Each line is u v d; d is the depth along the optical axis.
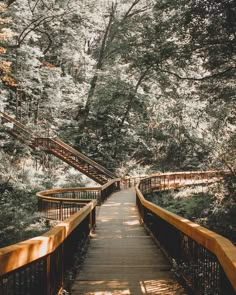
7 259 3.08
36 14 29.64
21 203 17.86
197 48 15.23
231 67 14.95
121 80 33.41
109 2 34.94
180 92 29.17
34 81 29.70
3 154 21.98
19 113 29.48
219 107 19.61
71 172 27.92
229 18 13.28
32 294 4.07
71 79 33.72
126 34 33.41
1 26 25.12
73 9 30.23
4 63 22.33
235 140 16.97
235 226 13.71
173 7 15.57
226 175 16.72
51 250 4.34
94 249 8.59
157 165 35.66
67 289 5.50
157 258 7.63
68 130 34.28
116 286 5.68
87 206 9.31
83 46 36.84
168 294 5.26
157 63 17.05
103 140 36.56
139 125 36.91
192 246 5.21
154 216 9.65
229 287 3.64
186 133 30.02
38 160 27.33
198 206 18.14
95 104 34.72
